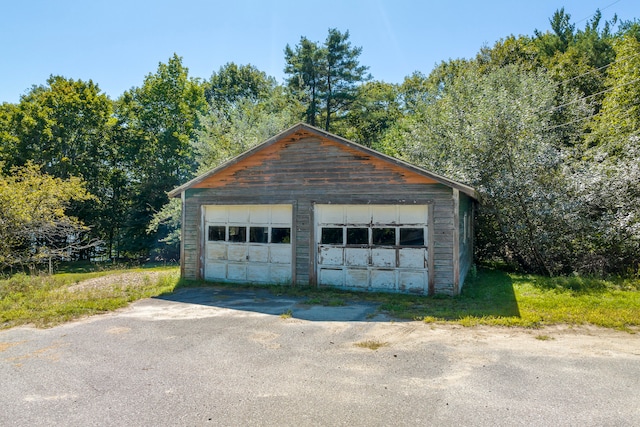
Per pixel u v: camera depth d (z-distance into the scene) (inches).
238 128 994.1
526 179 472.7
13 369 201.6
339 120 1355.8
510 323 271.9
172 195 491.5
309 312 315.9
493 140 508.1
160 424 145.6
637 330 256.2
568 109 799.1
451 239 372.8
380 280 396.8
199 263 469.4
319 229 419.5
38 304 342.3
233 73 1817.2
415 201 384.2
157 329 271.7
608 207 458.9
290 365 202.8
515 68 879.1
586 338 241.6
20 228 575.8
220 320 294.7
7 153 995.9
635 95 666.8
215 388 176.1
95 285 455.8
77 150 1082.7
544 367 194.9
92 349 231.1
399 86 1718.8
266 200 438.0
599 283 399.2
